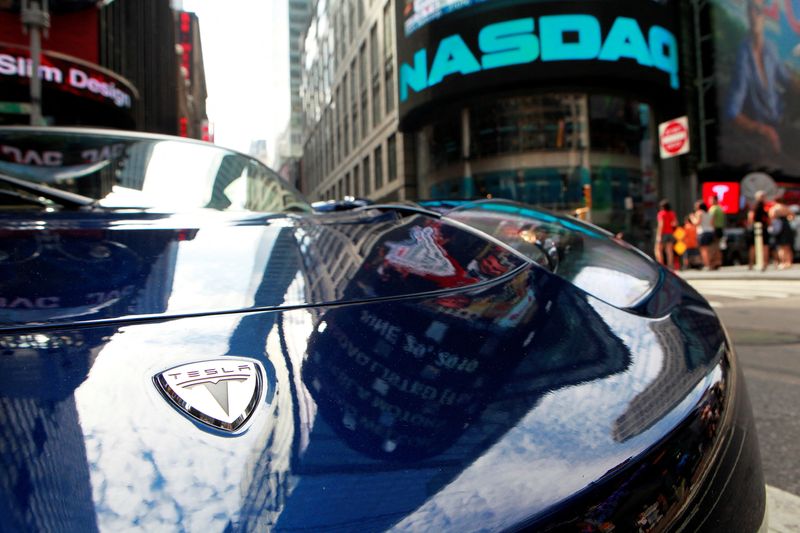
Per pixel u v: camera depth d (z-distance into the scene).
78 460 0.45
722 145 28.27
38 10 8.58
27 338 0.63
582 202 24.72
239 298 0.79
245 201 1.83
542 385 0.64
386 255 1.04
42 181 1.50
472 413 0.57
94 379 0.55
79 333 0.65
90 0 14.19
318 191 57.41
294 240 1.08
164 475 0.44
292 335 0.69
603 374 0.69
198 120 65.50
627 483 0.54
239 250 0.98
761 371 3.19
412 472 0.48
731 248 16.78
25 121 12.05
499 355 0.70
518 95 25.22
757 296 7.14
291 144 91.81
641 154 26.69
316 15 58.00
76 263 0.84
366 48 36.22
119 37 17.48
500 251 1.12
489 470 0.50
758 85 29.58
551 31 23.42
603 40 23.39
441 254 1.07
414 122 28.55
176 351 0.62
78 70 12.57
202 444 0.48
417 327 0.75
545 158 25.14
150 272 0.84
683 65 28.11
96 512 0.40
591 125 25.14
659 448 0.60
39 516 0.40
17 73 11.45
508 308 0.85
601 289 1.02
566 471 0.52
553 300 0.91
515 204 1.62
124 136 1.84
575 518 0.49
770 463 1.93
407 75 27.38
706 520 0.65
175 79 30.81
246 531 0.40
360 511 0.43
